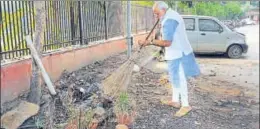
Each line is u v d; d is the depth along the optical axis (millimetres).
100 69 7922
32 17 5707
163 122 4691
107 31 10438
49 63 6273
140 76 7219
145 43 5227
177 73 5109
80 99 5094
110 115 4441
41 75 4383
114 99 4789
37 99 4328
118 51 11305
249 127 4758
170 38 4918
